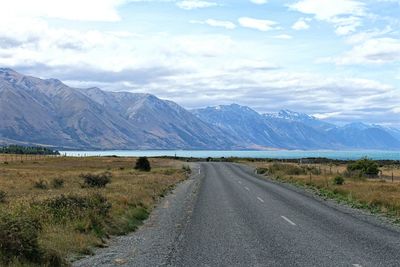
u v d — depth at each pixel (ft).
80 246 39.11
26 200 62.13
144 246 41.78
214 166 271.69
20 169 209.05
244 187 117.91
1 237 31.68
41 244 34.55
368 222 55.77
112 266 33.30
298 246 39.91
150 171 203.72
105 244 43.11
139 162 210.59
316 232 47.85
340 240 42.88
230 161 389.39
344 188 101.71
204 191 105.81
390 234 46.52
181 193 103.60
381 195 82.33
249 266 32.40
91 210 52.11
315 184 118.21
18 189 96.63
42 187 102.68
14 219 33.94
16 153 530.27
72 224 46.57
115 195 78.28
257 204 77.30
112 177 148.56
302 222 55.62
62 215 49.85
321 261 33.71
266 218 59.41
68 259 35.50
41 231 41.96
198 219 59.06
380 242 41.75
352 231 48.52
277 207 72.69
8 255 30.76
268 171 193.06
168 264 33.55
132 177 148.97
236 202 80.89
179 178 155.22
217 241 42.88
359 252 37.04
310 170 185.88
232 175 179.63
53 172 180.86
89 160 346.95
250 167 259.19
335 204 78.43
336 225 53.06
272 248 39.06
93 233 45.32
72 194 60.18
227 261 34.09
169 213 68.03
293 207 72.79
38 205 52.65
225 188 114.52
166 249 39.70
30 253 31.86
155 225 56.24
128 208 65.57
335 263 32.99
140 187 101.96
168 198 92.38
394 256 35.37
